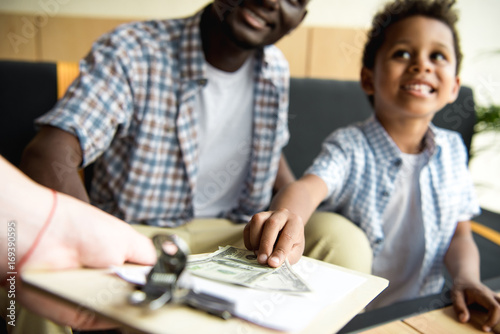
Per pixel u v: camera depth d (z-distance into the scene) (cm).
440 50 74
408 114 77
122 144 77
